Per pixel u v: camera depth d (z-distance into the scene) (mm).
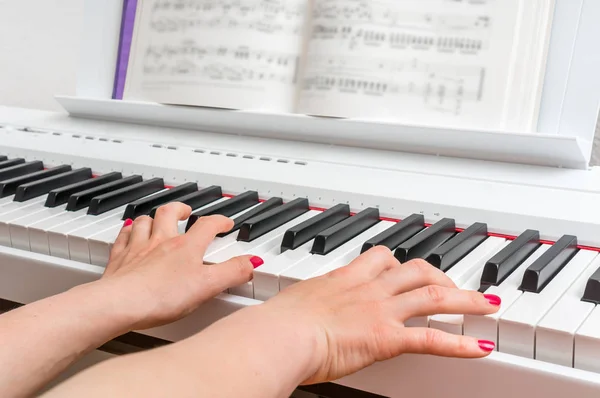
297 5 1069
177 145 1167
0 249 919
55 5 1665
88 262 875
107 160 1151
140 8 1192
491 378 629
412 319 676
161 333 808
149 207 974
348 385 712
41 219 946
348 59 999
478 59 944
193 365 542
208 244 808
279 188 1003
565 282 719
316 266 772
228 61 1089
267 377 557
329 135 1076
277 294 690
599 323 617
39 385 625
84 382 504
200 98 1104
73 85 1697
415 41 974
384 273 703
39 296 902
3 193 1074
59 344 637
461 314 654
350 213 954
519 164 967
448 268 772
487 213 871
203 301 739
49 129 1314
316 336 617
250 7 1079
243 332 593
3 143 1271
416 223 882
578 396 590
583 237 819
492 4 940
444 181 941
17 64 1742
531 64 921
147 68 1173
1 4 1732
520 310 651
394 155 1038
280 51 1068
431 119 963
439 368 655
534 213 847
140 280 719
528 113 921
